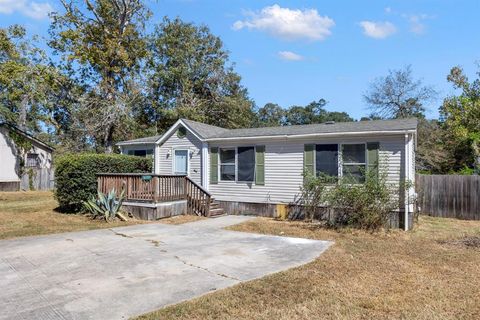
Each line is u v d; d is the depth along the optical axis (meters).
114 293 5.25
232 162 14.80
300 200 13.13
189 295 5.19
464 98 21.69
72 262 6.95
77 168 13.62
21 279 5.91
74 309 4.66
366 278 6.06
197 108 31.41
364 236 9.80
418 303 4.96
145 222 12.23
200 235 9.88
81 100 26.48
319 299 5.09
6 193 22.98
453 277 6.15
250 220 12.91
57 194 14.15
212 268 6.59
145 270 6.42
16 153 26.20
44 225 11.34
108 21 27.61
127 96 27.67
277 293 5.32
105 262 6.95
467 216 13.47
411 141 11.30
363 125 12.89
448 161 21.69
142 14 28.42
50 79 27.08
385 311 4.69
